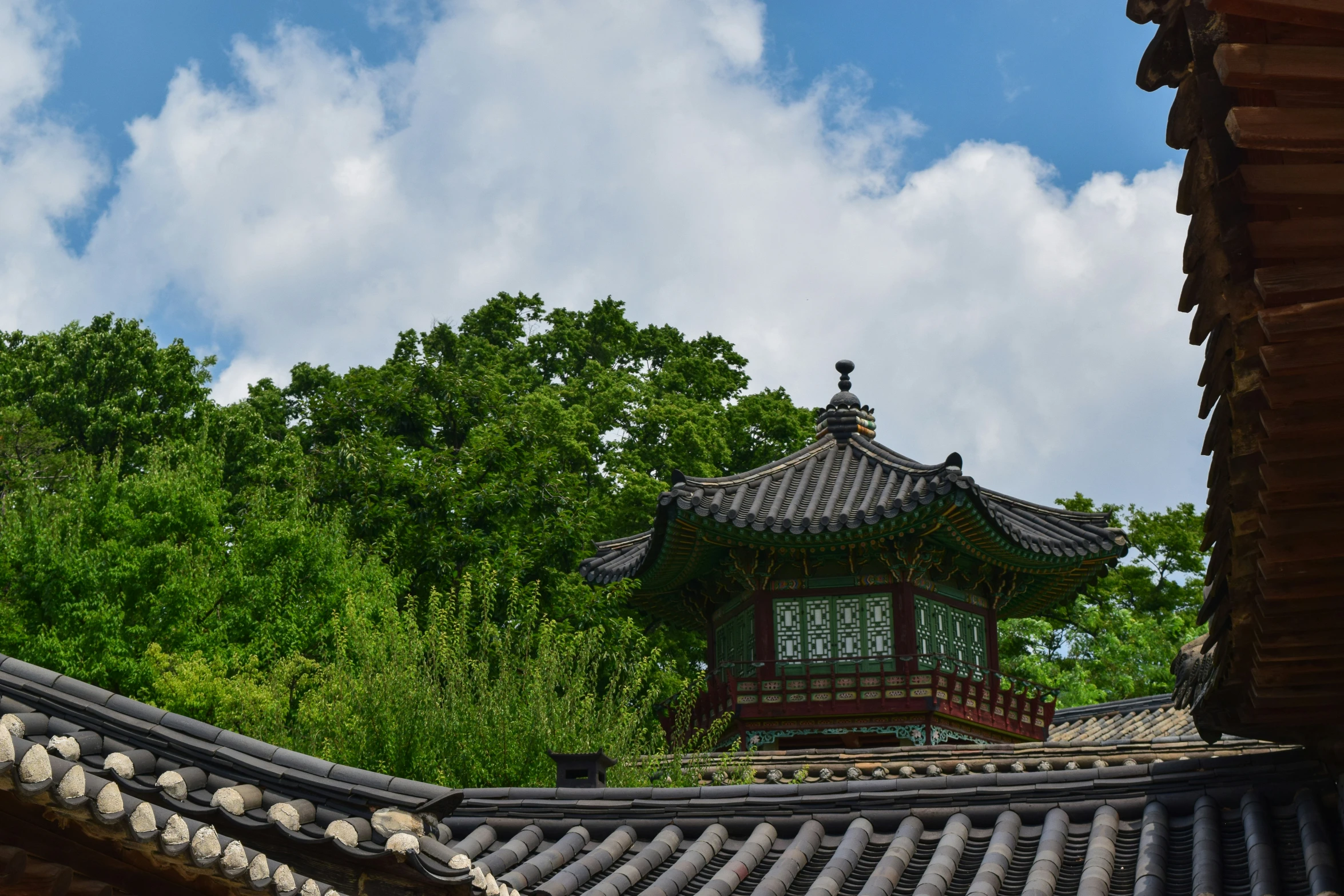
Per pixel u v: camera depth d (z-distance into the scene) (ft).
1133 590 123.03
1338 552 18.19
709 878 28.40
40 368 109.09
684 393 132.87
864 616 59.36
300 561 74.02
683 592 65.87
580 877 28.02
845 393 67.62
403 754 48.70
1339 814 25.76
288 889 18.62
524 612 73.15
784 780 45.39
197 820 20.97
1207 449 18.02
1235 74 12.46
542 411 110.73
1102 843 27.12
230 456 107.65
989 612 63.57
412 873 20.97
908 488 58.65
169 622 67.67
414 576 84.94
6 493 91.71
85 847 18.51
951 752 44.60
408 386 102.58
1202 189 13.79
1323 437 15.92
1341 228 13.67
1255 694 23.79
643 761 49.88
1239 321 14.64
